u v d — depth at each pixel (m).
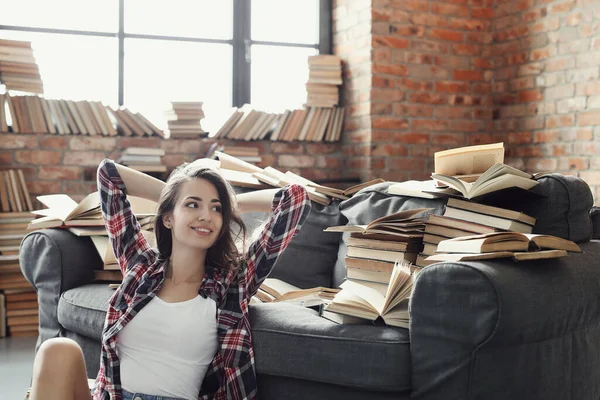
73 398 1.87
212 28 4.84
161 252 2.11
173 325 1.99
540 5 4.49
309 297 2.56
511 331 1.95
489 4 4.86
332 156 4.94
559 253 2.10
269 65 4.95
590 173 4.17
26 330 4.13
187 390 2.01
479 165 2.49
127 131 4.47
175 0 4.75
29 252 2.94
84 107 4.38
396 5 4.65
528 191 2.37
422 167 4.76
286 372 2.14
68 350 1.87
